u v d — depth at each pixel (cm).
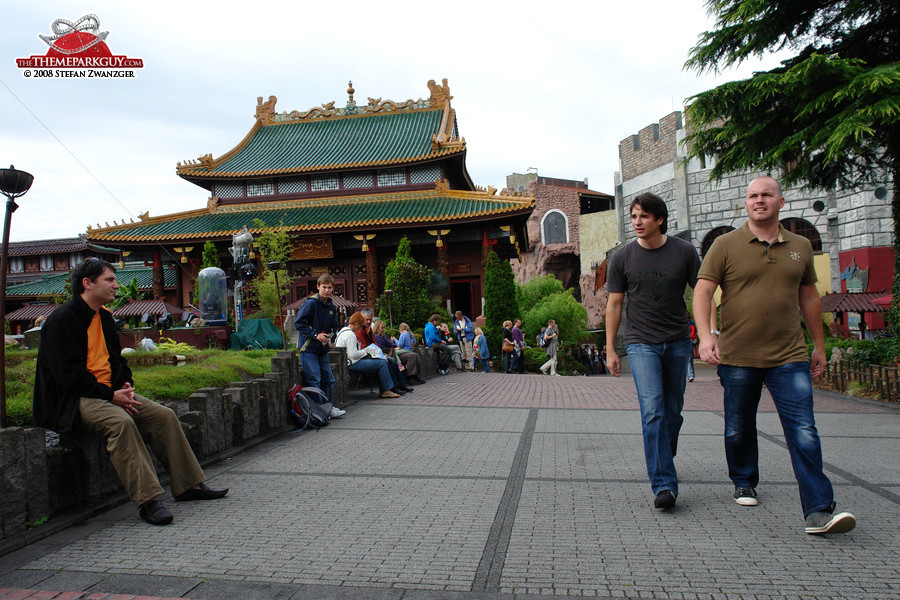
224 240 3025
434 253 3231
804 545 329
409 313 2356
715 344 380
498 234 3016
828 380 1152
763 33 1109
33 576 310
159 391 696
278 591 286
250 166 3384
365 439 664
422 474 502
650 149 3709
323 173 3297
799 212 2875
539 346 2645
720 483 457
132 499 390
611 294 434
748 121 1086
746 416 392
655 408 401
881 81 862
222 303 1551
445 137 3253
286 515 400
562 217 4984
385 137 3525
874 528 351
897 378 902
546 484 464
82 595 286
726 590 276
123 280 4041
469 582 291
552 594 277
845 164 1121
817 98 944
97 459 427
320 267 3241
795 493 427
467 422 772
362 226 2905
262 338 1498
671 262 411
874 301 1955
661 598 271
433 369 1666
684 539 341
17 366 712
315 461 559
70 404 399
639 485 457
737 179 3192
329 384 845
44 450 384
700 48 1161
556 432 690
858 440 607
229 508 420
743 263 376
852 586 278
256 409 657
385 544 344
